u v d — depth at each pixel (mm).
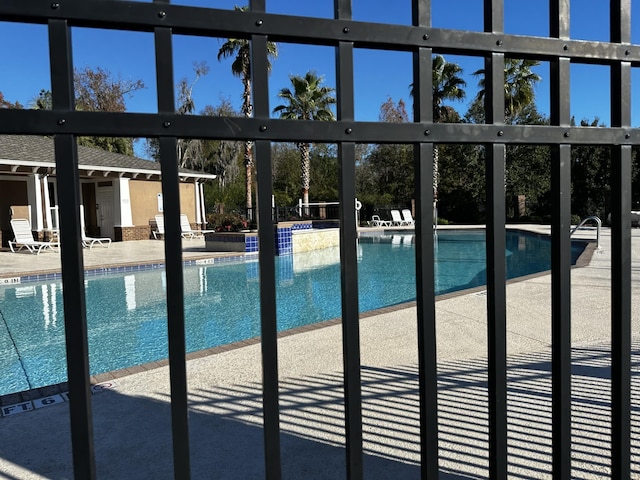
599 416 2600
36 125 1006
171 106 1093
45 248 15570
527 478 2041
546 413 2688
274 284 1224
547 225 23594
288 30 1163
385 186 34750
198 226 21906
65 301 1060
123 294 8906
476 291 6633
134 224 19688
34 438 2510
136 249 15258
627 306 1544
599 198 26438
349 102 1228
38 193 16312
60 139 1027
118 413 2797
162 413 2793
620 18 1472
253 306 8078
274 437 1268
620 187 1505
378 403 2891
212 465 2225
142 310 7707
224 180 37156
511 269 11781
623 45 1472
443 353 3863
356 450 1332
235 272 11352
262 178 1185
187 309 7883
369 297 8727
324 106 24875
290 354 3900
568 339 1500
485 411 2742
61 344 5961
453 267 12094
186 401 1180
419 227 1331
